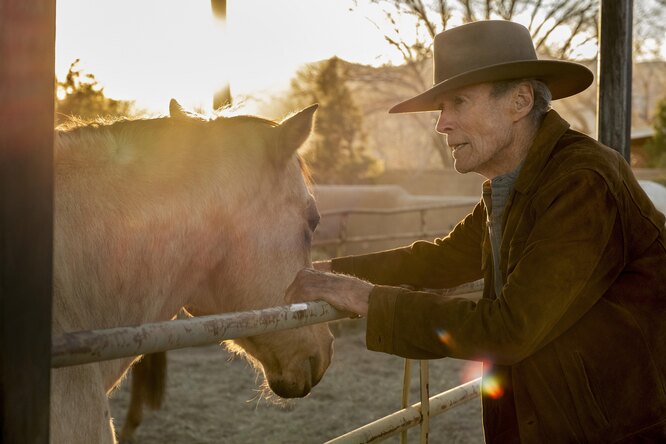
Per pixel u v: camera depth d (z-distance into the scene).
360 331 7.88
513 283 1.43
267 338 1.98
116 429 4.55
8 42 0.84
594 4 14.95
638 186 1.60
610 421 1.47
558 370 1.50
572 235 1.42
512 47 1.69
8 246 0.85
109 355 1.01
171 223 1.71
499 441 1.64
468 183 17.17
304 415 4.88
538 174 1.56
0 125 0.84
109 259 1.59
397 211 9.05
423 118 25.98
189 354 6.65
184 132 1.83
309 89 19.83
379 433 1.97
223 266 1.86
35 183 0.88
